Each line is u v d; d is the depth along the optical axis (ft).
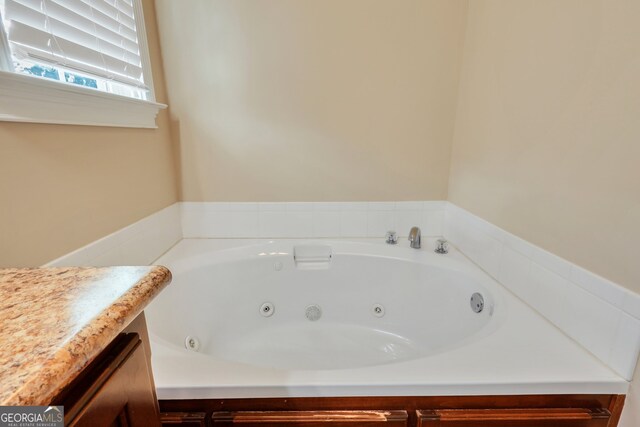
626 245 2.28
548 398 2.37
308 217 5.45
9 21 2.31
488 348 2.65
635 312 2.22
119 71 3.76
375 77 4.89
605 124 2.40
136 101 3.84
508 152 3.67
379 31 4.71
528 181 3.33
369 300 5.08
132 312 1.34
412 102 4.99
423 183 5.36
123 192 3.84
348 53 4.78
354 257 5.02
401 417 2.31
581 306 2.67
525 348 2.66
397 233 5.56
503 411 2.35
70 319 1.22
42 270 1.68
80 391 1.20
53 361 1.00
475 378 2.33
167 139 4.94
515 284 3.55
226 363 2.48
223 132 5.06
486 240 4.15
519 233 3.51
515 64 3.52
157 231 4.65
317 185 5.32
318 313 5.20
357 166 5.25
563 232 2.87
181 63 4.77
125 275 1.61
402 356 4.63
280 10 4.61
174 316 4.09
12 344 1.08
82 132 3.12
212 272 4.68
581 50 2.61
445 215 5.45
